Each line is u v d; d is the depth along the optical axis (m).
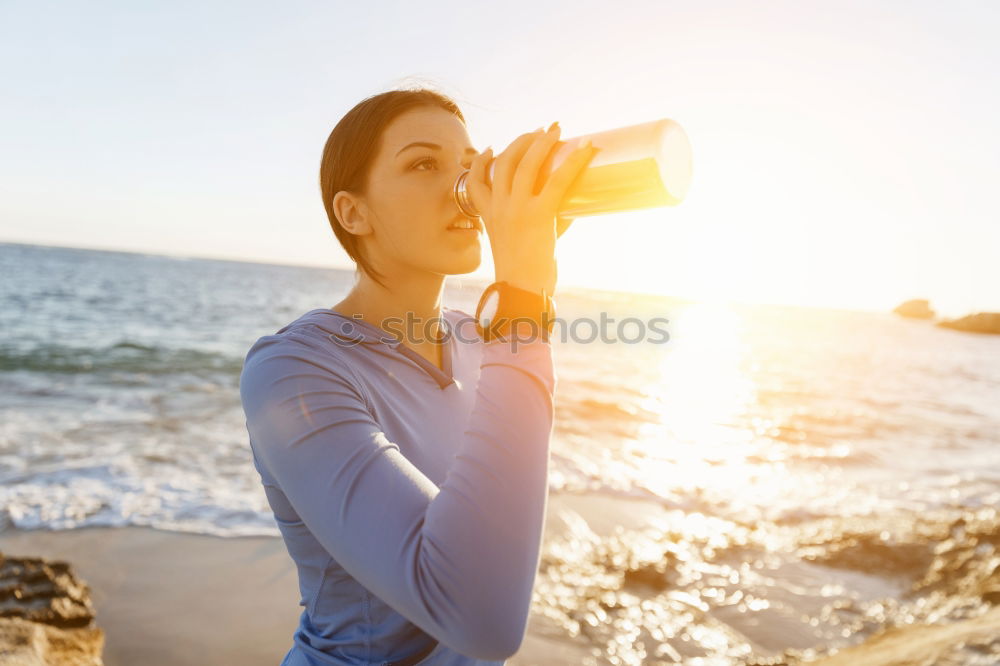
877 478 8.91
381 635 0.95
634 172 0.75
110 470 6.78
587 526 5.81
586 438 10.04
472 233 1.01
